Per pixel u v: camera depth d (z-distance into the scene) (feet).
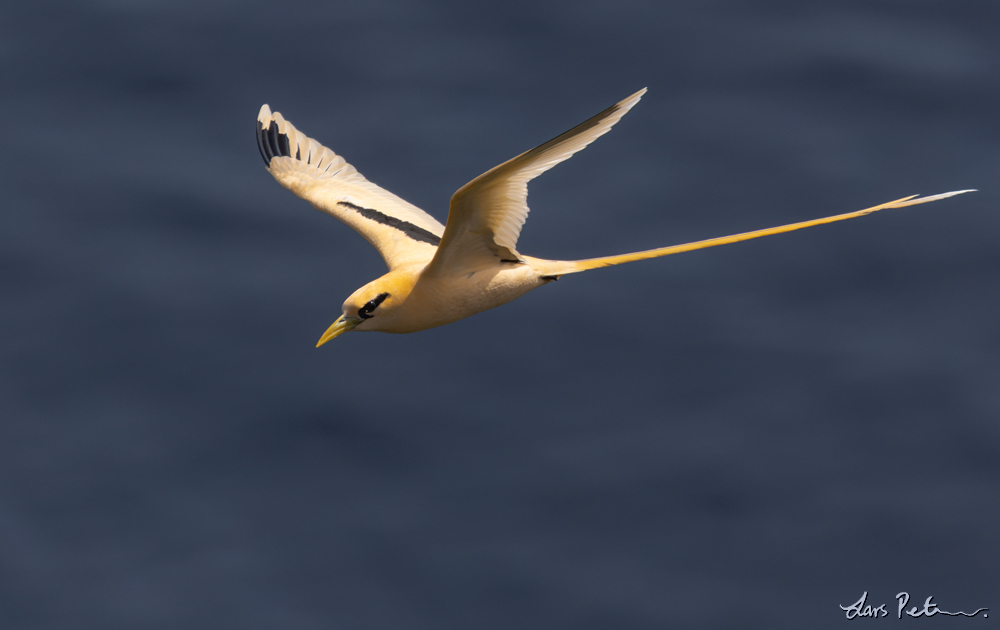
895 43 120.47
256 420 95.04
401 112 114.93
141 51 122.11
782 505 89.04
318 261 105.91
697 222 106.63
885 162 110.52
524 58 120.16
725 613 82.99
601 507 89.76
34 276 104.01
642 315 101.65
